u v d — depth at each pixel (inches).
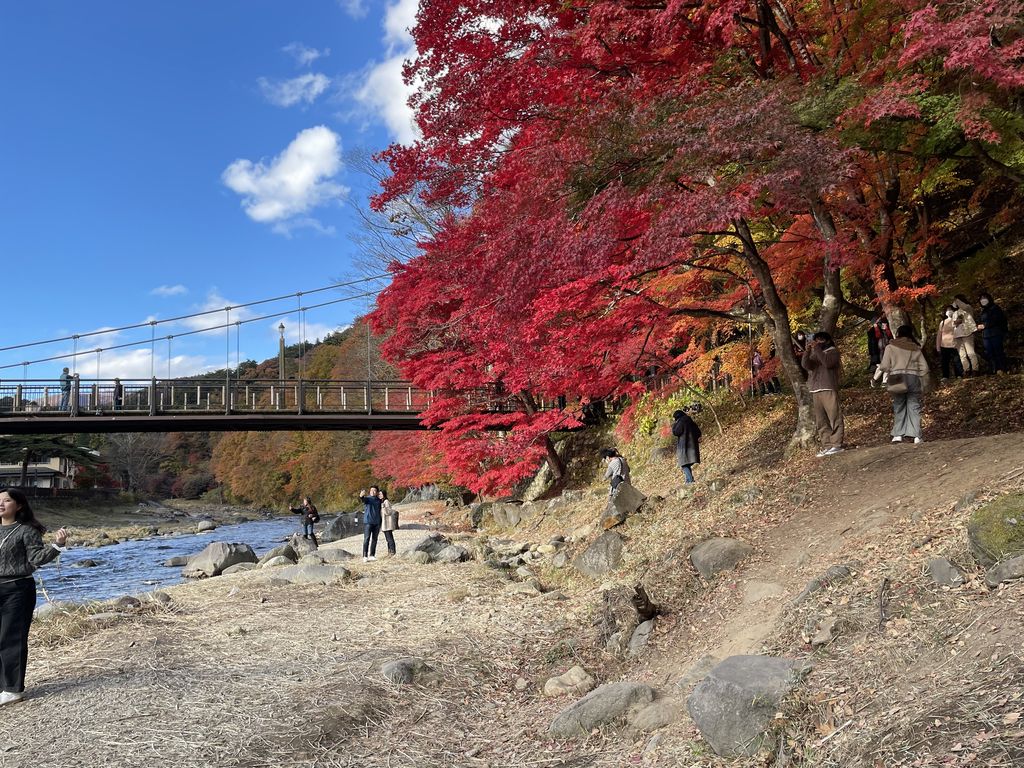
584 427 890.1
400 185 437.1
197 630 306.7
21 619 218.4
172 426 1029.8
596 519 556.7
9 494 223.5
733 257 448.8
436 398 808.9
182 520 1898.4
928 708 120.5
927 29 250.7
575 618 312.0
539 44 360.5
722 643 216.2
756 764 136.9
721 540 294.2
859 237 424.5
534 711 215.3
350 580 438.3
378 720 205.9
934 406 435.5
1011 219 527.5
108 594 579.5
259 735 188.1
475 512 820.0
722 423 656.4
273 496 2368.4
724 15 314.8
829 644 169.6
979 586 158.4
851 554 227.1
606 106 313.4
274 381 1113.4
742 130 279.7
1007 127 317.7
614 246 305.3
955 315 457.1
